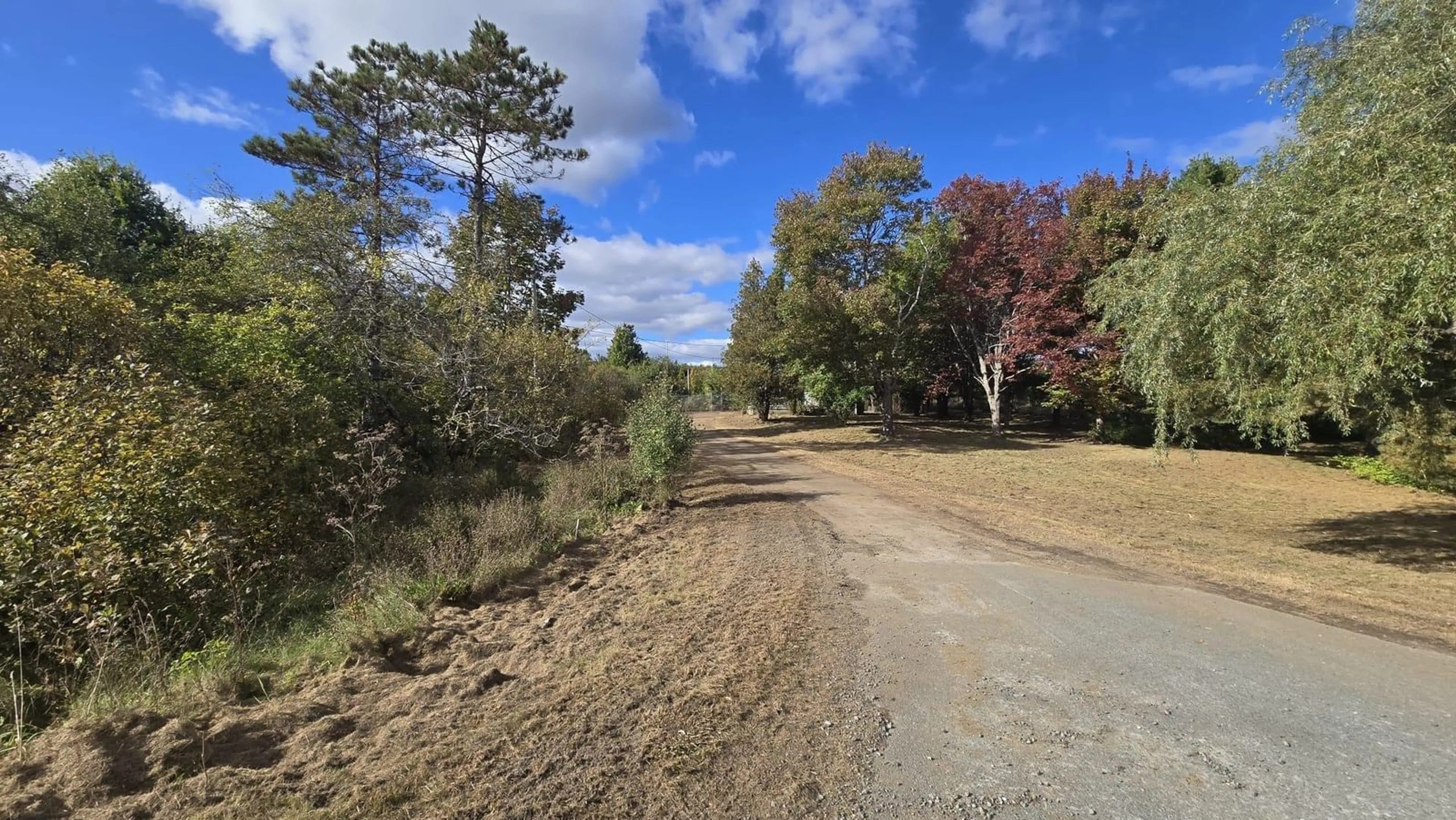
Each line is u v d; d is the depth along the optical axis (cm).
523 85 2016
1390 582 679
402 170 1955
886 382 2597
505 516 812
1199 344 812
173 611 525
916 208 2512
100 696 389
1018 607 575
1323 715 373
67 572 461
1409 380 1111
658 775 303
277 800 276
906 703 386
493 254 2112
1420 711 378
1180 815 277
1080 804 285
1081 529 952
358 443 866
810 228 2431
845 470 1681
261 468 743
